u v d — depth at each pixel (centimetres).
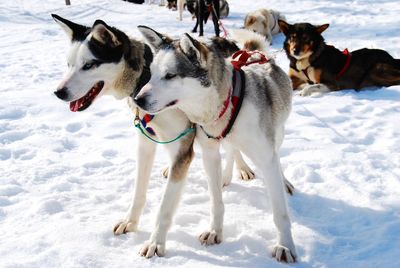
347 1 1204
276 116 243
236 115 219
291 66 559
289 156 344
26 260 209
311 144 362
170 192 228
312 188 292
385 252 222
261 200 281
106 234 237
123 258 217
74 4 1434
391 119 418
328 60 529
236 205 275
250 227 248
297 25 542
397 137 374
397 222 247
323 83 536
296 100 499
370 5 1116
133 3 1532
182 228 249
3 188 286
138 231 244
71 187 295
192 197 284
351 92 524
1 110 445
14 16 1138
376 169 315
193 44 211
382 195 280
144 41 254
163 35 234
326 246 231
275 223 227
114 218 256
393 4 1105
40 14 1200
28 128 402
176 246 229
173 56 214
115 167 327
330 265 215
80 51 242
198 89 214
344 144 362
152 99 210
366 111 447
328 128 403
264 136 223
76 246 221
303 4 1224
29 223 247
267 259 220
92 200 278
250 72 239
